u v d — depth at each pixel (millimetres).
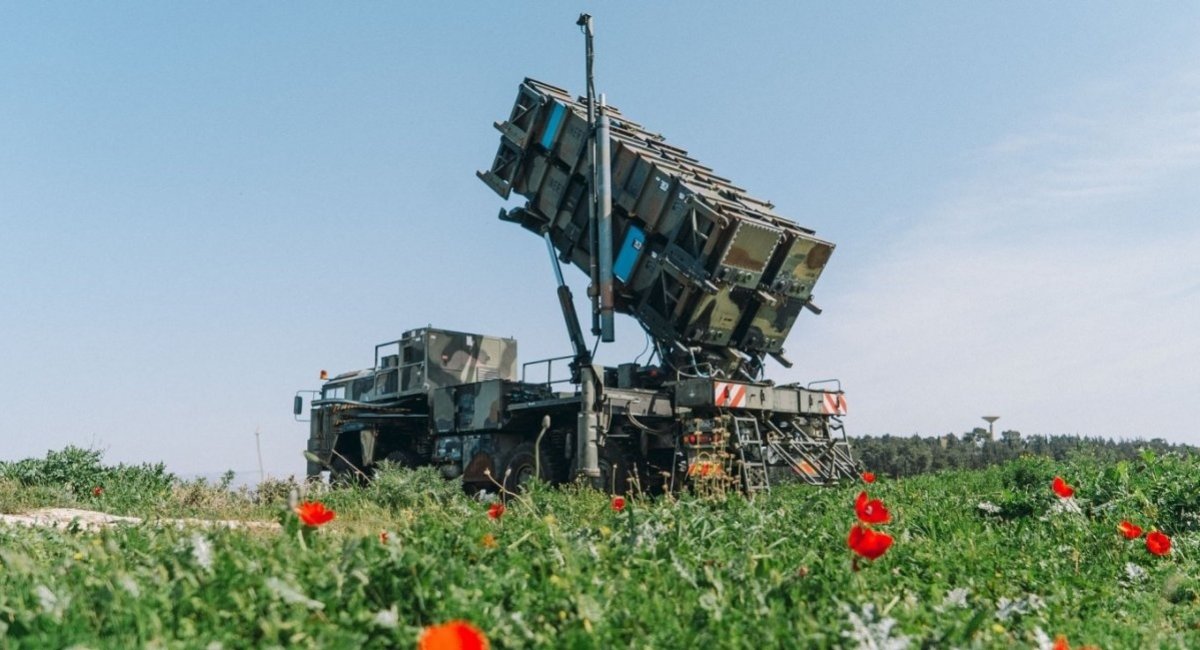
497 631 3174
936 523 7750
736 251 13992
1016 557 6426
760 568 4289
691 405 13609
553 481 14625
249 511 10797
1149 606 5508
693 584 4059
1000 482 12984
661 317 14828
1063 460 16484
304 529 4414
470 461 16688
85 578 3707
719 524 5664
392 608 3182
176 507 11469
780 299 15031
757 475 13367
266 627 2975
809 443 14445
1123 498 9688
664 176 14367
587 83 15242
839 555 5527
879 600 4090
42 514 10383
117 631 3020
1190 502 9234
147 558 4125
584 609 3340
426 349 18438
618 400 13820
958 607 4387
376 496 11648
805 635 3291
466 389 17016
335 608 3311
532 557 4352
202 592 3348
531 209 16609
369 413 18469
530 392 16250
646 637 3232
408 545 4266
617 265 15234
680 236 14320
